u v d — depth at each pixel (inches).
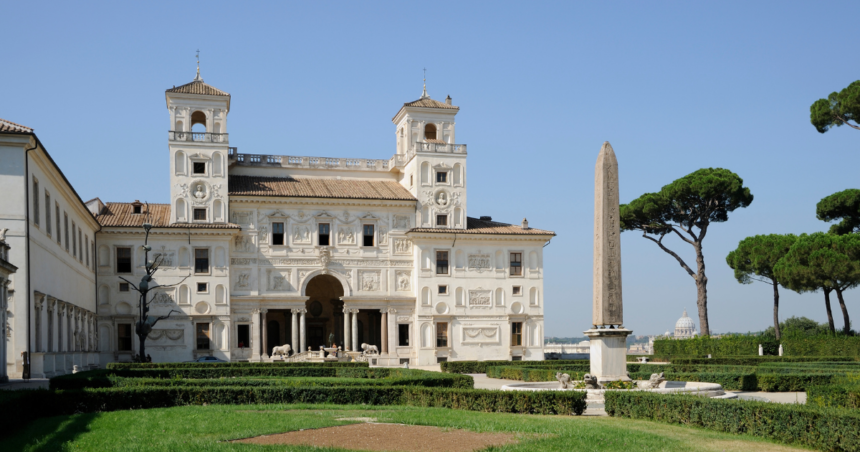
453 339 3622.0
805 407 813.9
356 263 3602.4
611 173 1327.5
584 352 4010.8
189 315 3344.0
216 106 3545.8
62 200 2541.8
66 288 2586.1
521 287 3722.9
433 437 829.8
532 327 3720.5
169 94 3489.2
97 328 3270.2
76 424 949.8
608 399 1059.3
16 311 1996.8
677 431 887.1
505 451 745.6
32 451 764.6
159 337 3316.9
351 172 3887.8
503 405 1109.1
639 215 4020.7
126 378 1459.2
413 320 3622.0
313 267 3550.7
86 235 3056.1
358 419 971.9
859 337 2930.6
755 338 3344.0
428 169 3705.7
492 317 3676.2
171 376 1963.6
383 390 1230.3
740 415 867.4
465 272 3668.8
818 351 3105.3
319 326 3841.0
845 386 1066.1
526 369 2190.0
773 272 3321.9
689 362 2546.8
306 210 3572.8
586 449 756.0
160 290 3339.1
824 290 3257.9
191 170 3437.5
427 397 1190.9
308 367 2107.5
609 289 1318.9
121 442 805.9
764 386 1631.4
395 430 879.1
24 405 991.6
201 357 3245.6
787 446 796.0
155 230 3329.2
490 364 2834.6
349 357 3260.3
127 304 3314.5
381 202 3629.4
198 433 855.7
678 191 3826.3
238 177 3676.2
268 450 739.4
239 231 3440.0
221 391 1186.6
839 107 2928.2
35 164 2155.5
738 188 3828.7
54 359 2142.0
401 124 3973.9
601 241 1323.8
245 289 3467.0
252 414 1024.2
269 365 2190.0
